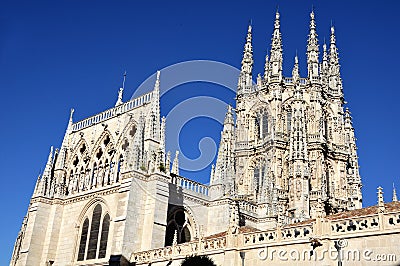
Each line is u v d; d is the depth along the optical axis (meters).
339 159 87.81
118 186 50.41
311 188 81.88
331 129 90.56
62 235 55.28
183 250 41.44
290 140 81.19
